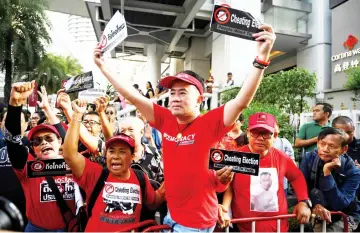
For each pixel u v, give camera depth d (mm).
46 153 2910
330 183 2975
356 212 3229
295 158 6137
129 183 2688
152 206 2789
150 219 2758
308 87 10375
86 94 3576
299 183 3064
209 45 20500
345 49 15008
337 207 3031
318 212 2947
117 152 2639
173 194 2318
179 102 2289
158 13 15969
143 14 16781
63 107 3281
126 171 2705
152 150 3832
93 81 3145
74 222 2928
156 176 3521
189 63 22312
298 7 17422
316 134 5047
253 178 2932
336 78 15484
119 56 25531
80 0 20031
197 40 21484
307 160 3273
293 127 6840
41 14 18125
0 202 1577
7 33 17406
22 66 19125
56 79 25344
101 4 13812
